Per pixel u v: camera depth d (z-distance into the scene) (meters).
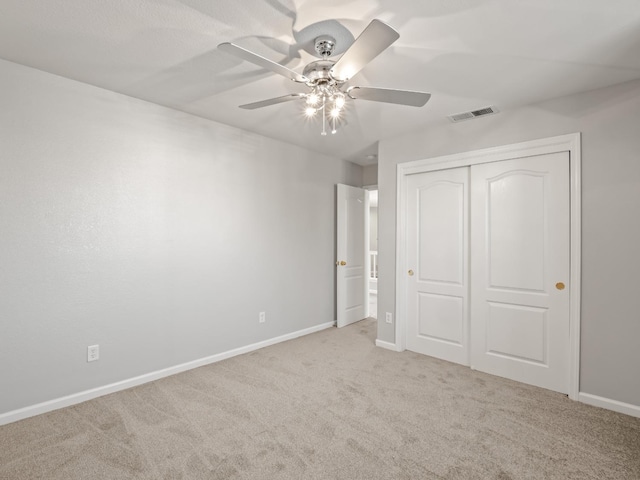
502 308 2.93
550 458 1.83
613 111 2.39
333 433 2.05
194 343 3.09
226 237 3.34
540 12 1.63
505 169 2.91
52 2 1.59
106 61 2.15
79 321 2.42
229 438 1.99
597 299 2.43
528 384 2.77
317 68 1.91
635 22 1.70
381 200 3.74
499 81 2.36
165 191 2.88
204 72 2.28
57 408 2.31
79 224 2.42
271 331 3.78
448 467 1.76
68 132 2.37
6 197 2.13
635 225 2.29
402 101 1.96
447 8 1.61
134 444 1.92
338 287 4.57
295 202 4.07
